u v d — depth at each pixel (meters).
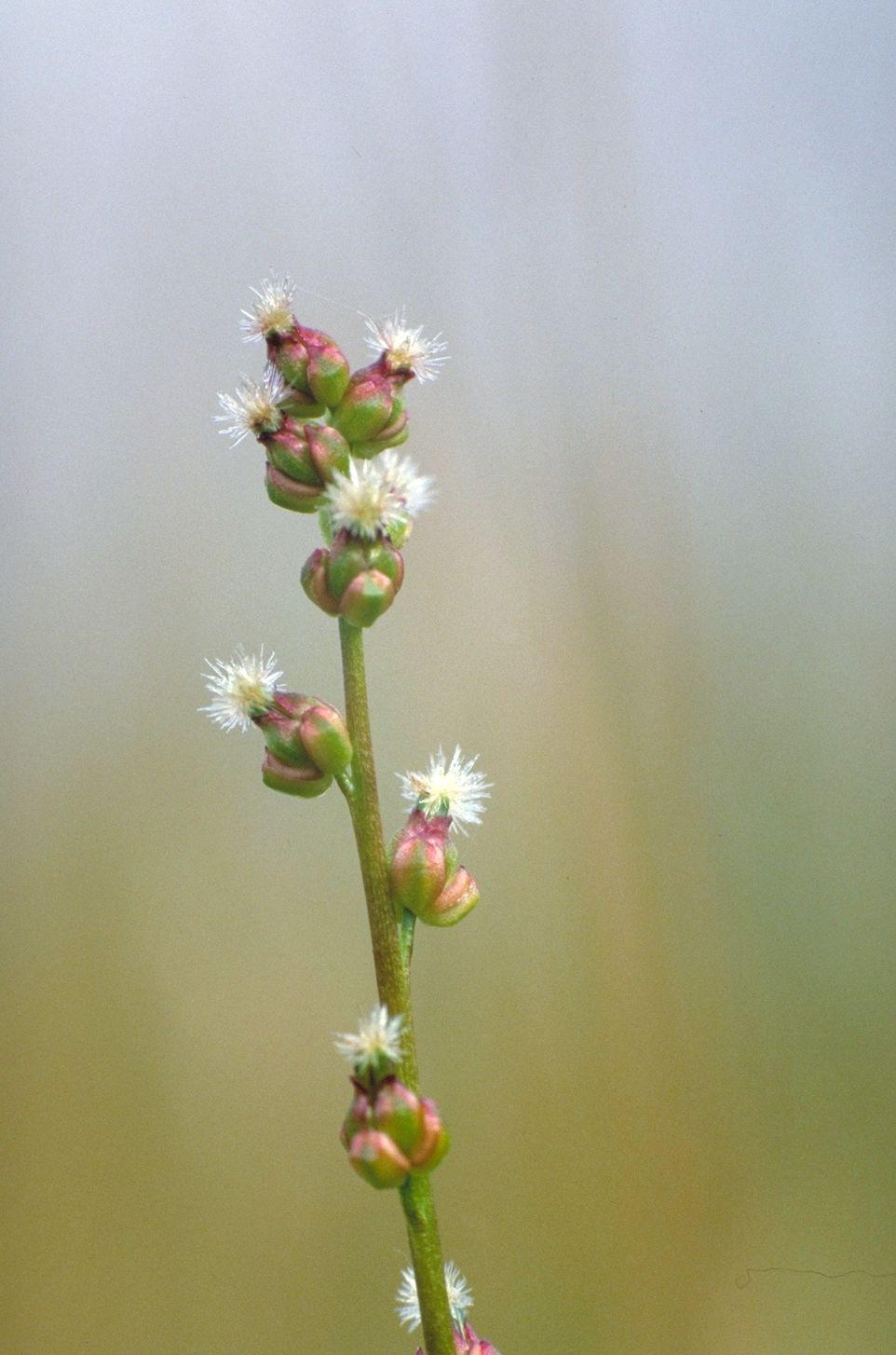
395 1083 0.10
